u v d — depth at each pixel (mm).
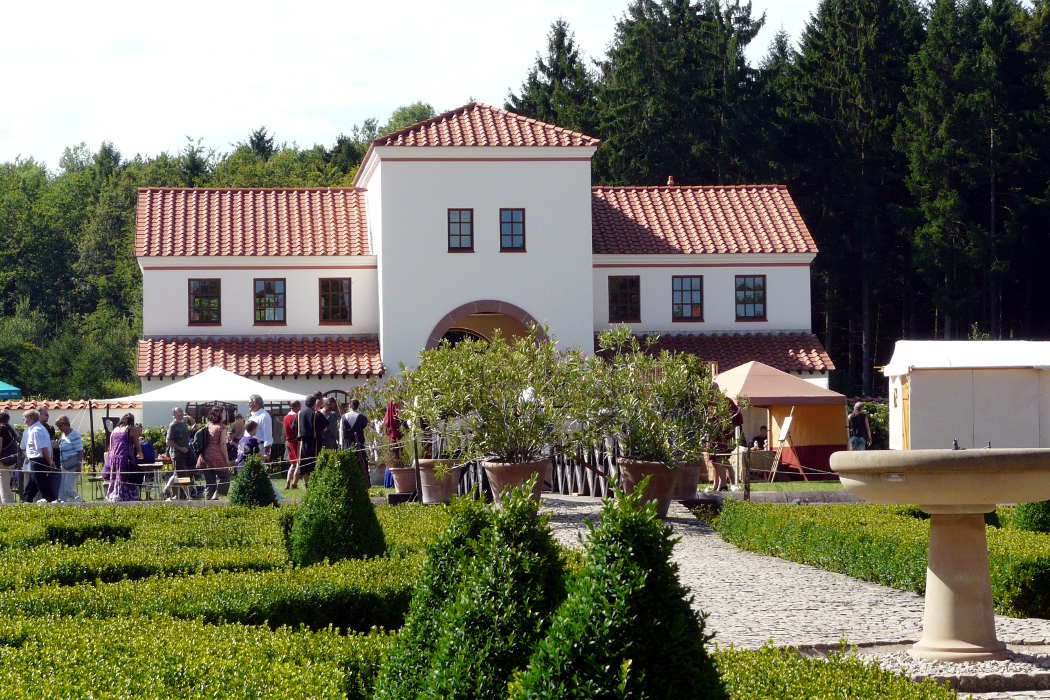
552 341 21781
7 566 11766
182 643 7941
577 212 37438
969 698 7652
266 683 7055
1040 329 60031
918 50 62281
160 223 38750
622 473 21219
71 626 8516
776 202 43031
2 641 8039
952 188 56500
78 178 107312
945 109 56219
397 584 10328
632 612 5312
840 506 18750
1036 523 16484
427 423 22000
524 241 37188
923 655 9797
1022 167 56250
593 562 5477
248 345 37188
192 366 35938
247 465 19656
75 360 71250
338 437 29016
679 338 39812
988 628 9859
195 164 95250
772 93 62875
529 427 20734
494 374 20891
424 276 36781
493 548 6211
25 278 90562
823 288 62250
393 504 22141
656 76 63812
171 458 27234
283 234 39000
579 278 37375
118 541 14344
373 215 38844
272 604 9852
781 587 14281
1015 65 58281
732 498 19984
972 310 55406
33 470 23500
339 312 38375
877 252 59250
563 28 76062
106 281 89750
